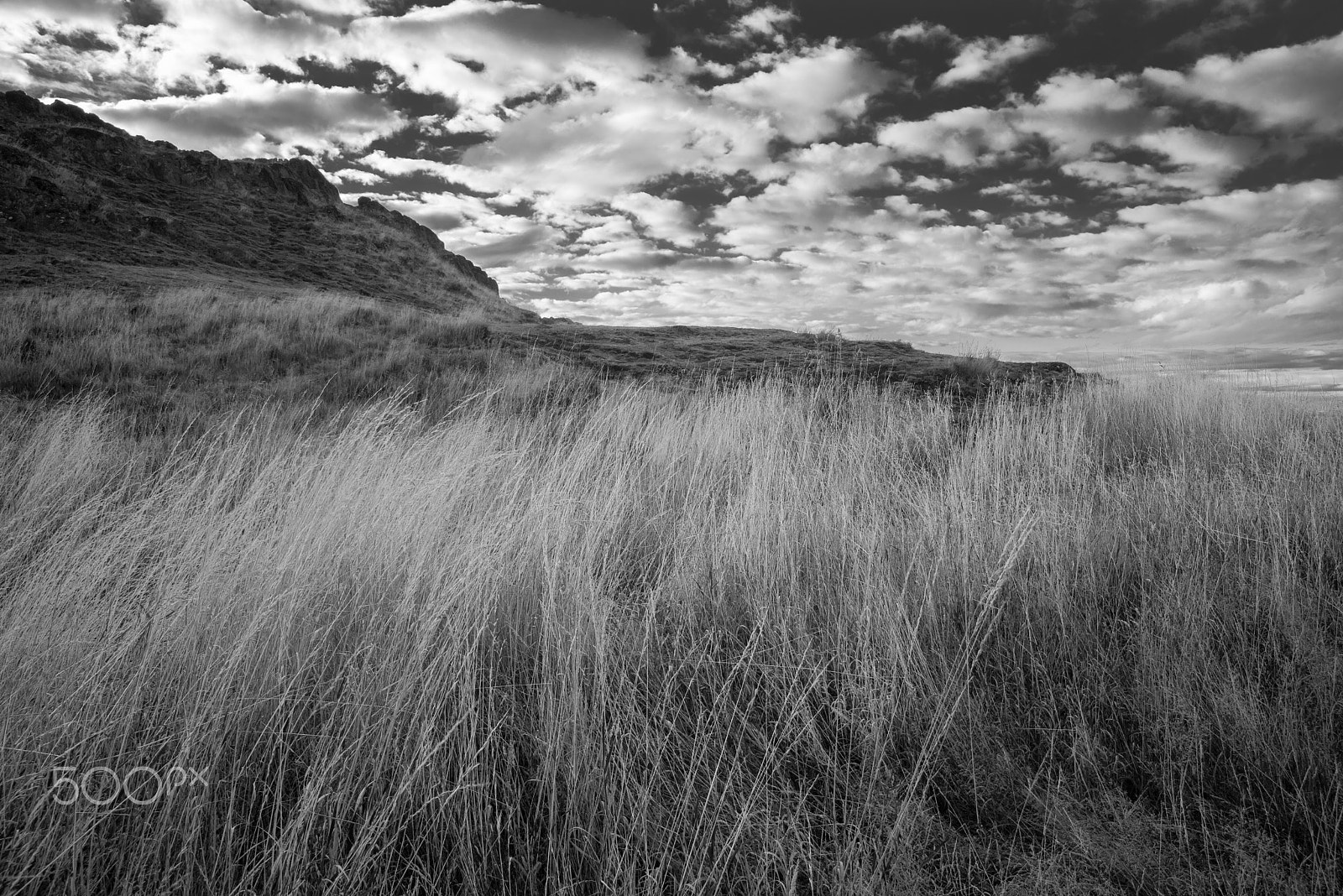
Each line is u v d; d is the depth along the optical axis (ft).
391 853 7.25
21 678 8.39
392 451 17.46
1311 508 14.93
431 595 9.95
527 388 37.09
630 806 7.84
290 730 8.27
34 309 49.57
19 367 36.45
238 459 17.35
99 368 39.42
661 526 16.06
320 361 46.03
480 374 42.27
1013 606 12.16
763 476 17.25
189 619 9.53
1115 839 7.64
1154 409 28.68
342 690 9.22
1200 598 11.87
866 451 21.22
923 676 10.18
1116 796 8.29
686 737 9.22
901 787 8.39
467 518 13.75
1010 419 26.37
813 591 12.89
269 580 10.17
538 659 10.27
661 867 6.81
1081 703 9.76
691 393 37.70
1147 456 24.12
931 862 7.43
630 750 8.71
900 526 15.46
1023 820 8.07
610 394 32.60
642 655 10.52
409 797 7.57
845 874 7.11
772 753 8.67
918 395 39.22
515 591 11.69
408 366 43.50
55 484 17.40
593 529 13.98
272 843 7.24
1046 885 7.09
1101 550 14.35
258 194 165.37
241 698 8.50
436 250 203.82
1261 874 7.14
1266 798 8.16
